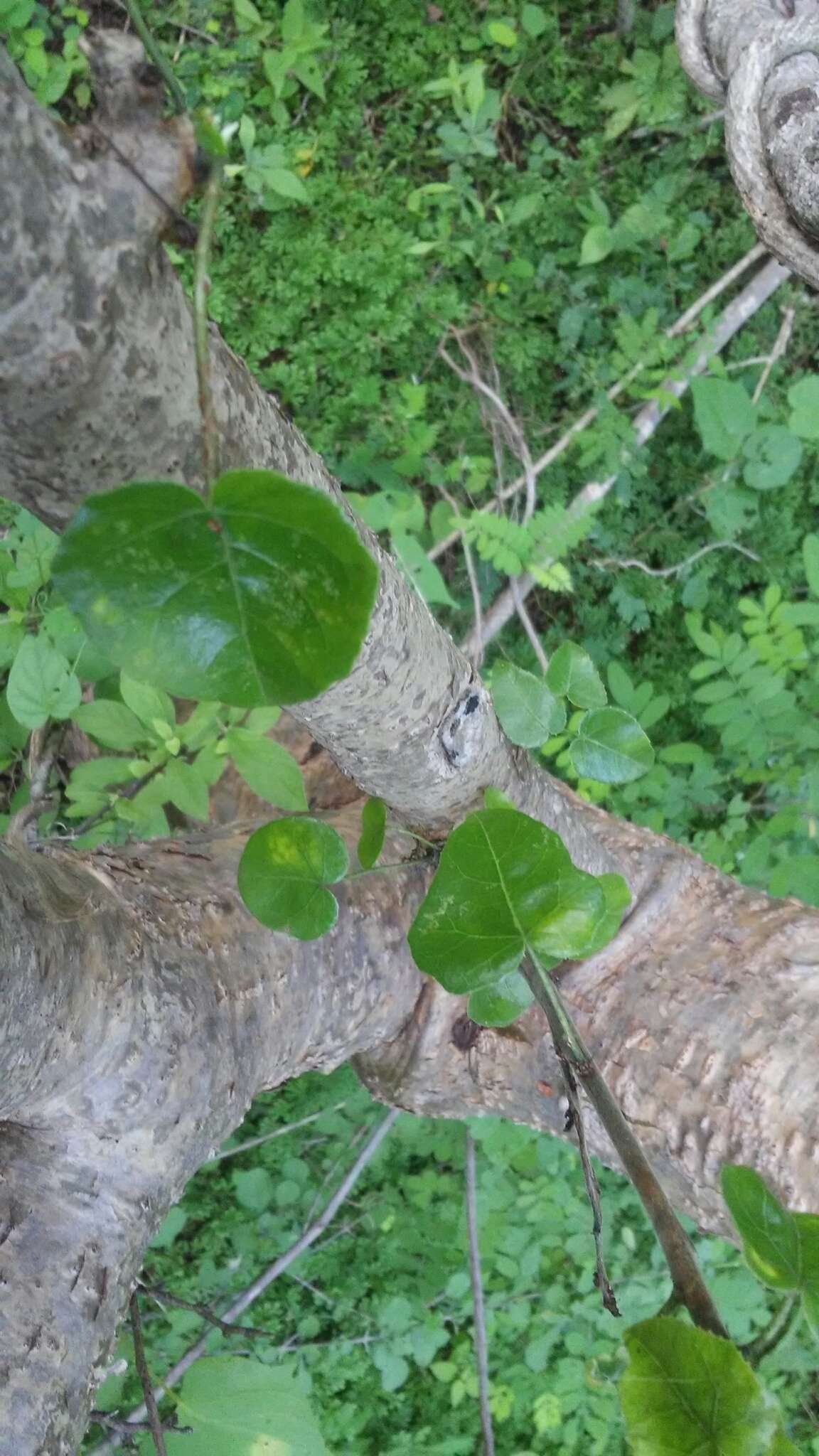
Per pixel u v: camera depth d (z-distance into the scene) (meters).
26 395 0.50
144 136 0.49
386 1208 1.57
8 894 0.65
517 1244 1.58
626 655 1.73
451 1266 1.56
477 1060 0.87
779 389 1.72
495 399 1.58
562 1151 1.54
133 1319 0.76
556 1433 1.56
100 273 0.49
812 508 1.71
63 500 0.55
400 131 1.67
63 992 0.66
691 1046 0.80
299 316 1.60
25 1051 0.64
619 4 1.66
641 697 1.41
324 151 1.63
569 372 1.70
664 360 1.59
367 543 0.66
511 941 0.61
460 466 1.55
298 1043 0.82
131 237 0.49
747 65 0.91
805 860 1.29
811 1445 1.52
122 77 0.49
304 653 0.46
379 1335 1.55
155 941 0.73
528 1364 1.57
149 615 0.46
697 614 1.34
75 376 0.50
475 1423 1.58
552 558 1.45
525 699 0.74
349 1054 0.88
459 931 0.60
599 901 0.60
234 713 0.90
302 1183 1.56
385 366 1.67
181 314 0.52
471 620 1.64
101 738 0.91
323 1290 1.54
